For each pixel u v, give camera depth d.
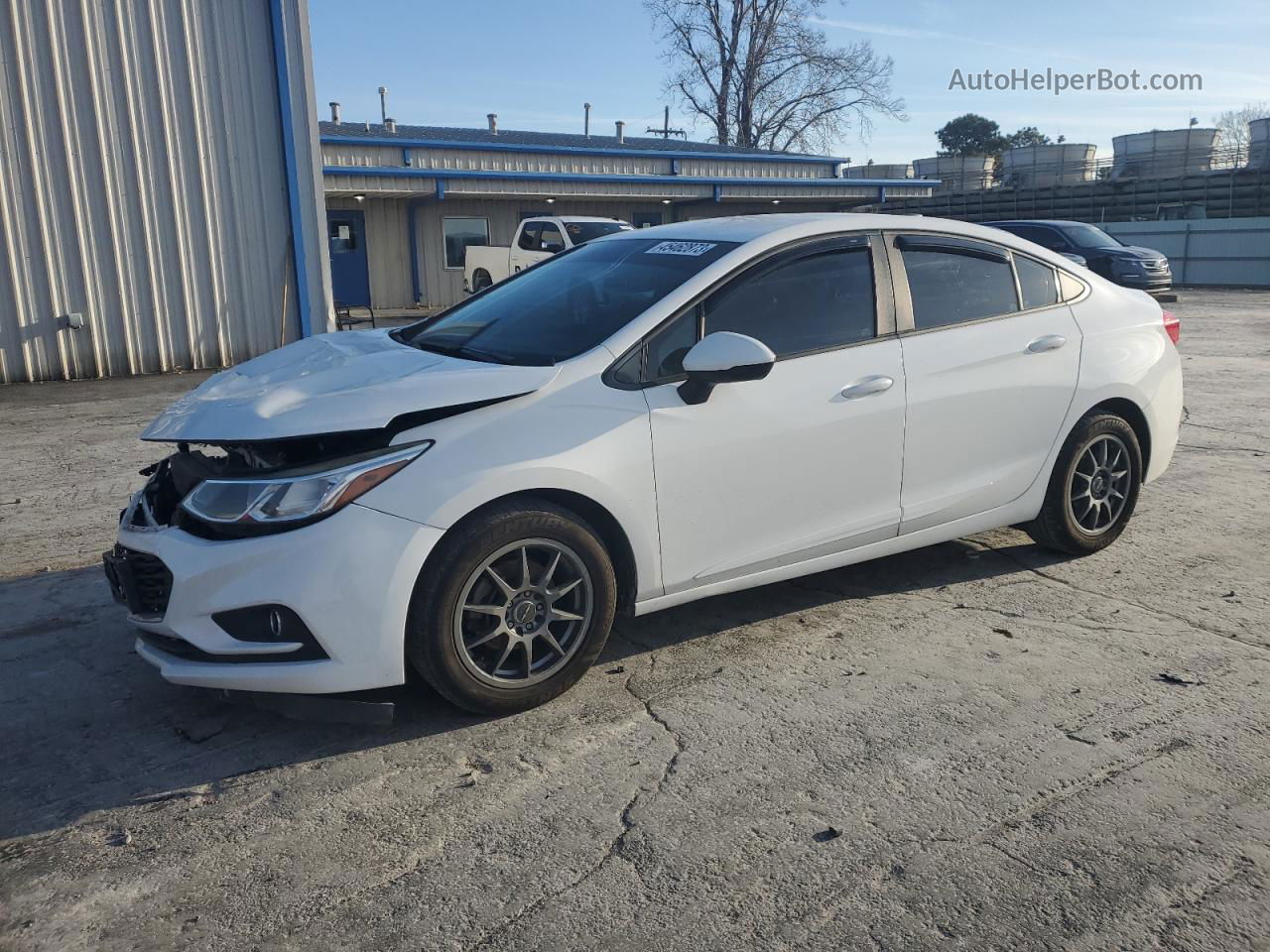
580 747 3.30
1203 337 15.12
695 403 3.67
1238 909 2.50
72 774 3.16
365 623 3.14
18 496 6.44
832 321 4.08
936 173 40.06
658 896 2.57
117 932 2.46
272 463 3.29
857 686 3.71
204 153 11.88
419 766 3.20
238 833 2.86
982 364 4.41
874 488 4.17
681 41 45.91
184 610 3.18
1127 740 3.31
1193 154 33.62
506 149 23.97
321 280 12.60
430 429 3.27
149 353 11.95
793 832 2.83
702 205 28.70
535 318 4.04
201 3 11.60
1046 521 4.88
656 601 3.76
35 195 11.16
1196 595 4.59
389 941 2.42
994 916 2.48
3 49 10.80
